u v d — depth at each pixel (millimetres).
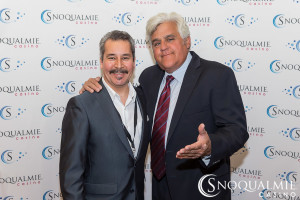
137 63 2742
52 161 2729
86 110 1786
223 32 2648
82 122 1770
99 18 2611
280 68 2590
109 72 1828
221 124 1961
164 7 2652
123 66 1813
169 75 2139
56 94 2637
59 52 2584
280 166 2738
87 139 1791
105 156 1807
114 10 2623
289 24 2516
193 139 2004
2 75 2488
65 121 1810
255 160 2789
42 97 2607
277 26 2541
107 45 1818
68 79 2641
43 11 2498
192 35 2672
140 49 2715
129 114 1934
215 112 1979
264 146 2742
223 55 2676
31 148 2654
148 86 2258
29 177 2689
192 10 2646
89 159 1854
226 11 2617
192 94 2004
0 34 2434
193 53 2176
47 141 2686
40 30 2516
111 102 1845
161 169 2109
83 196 1749
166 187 2180
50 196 2773
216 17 2637
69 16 2557
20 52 2498
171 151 2021
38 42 2525
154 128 2113
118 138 1813
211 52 2686
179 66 2092
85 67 2654
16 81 2527
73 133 1756
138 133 1929
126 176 1837
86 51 2635
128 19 2652
